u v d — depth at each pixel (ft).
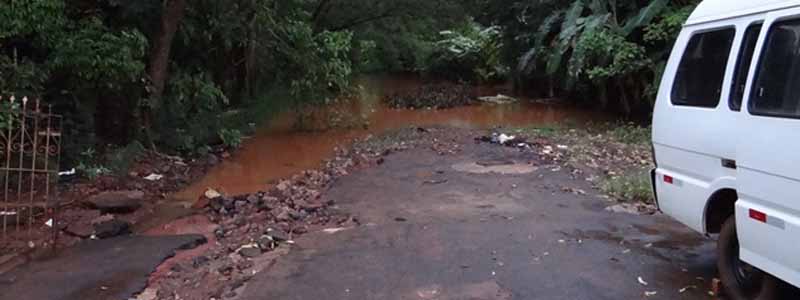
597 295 13.71
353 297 13.83
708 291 13.78
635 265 15.64
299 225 20.83
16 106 21.07
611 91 57.26
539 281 14.61
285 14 42.09
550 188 26.03
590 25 47.91
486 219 20.83
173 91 35.55
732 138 12.01
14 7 22.80
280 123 49.11
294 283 14.73
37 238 19.15
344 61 46.47
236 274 15.60
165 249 17.98
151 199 26.32
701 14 13.85
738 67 12.17
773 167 10.85
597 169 30.12
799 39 10.70
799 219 10.36
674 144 14.03
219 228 20.86
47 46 25.52
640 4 49.08
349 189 26.76
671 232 18.69
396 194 25.54
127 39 27.71
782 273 10.89
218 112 40.52
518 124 51.83
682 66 14.12
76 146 28.58
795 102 10.55
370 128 50.14
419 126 50.60
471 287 14.33
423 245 17.69
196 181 30.91
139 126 33.22
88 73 26.43
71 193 25.43
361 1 67.56
